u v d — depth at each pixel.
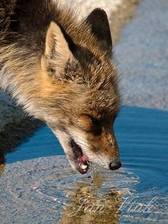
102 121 17.83
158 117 23.08
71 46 17.20
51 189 17.80
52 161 19.62
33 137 21.36
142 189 17.97
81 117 17.67
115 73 18.16
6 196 17.28
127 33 33.94
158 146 20.59
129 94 25.39
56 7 18.86
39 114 18.20
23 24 18.23
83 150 17.88
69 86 17.56
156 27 35.47
